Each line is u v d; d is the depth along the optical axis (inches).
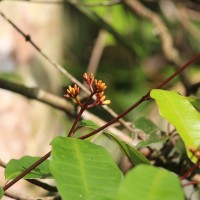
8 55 275.1
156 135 171.5
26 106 267.7
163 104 109.9
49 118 271.0
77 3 232.1
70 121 271.4
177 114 108.7
